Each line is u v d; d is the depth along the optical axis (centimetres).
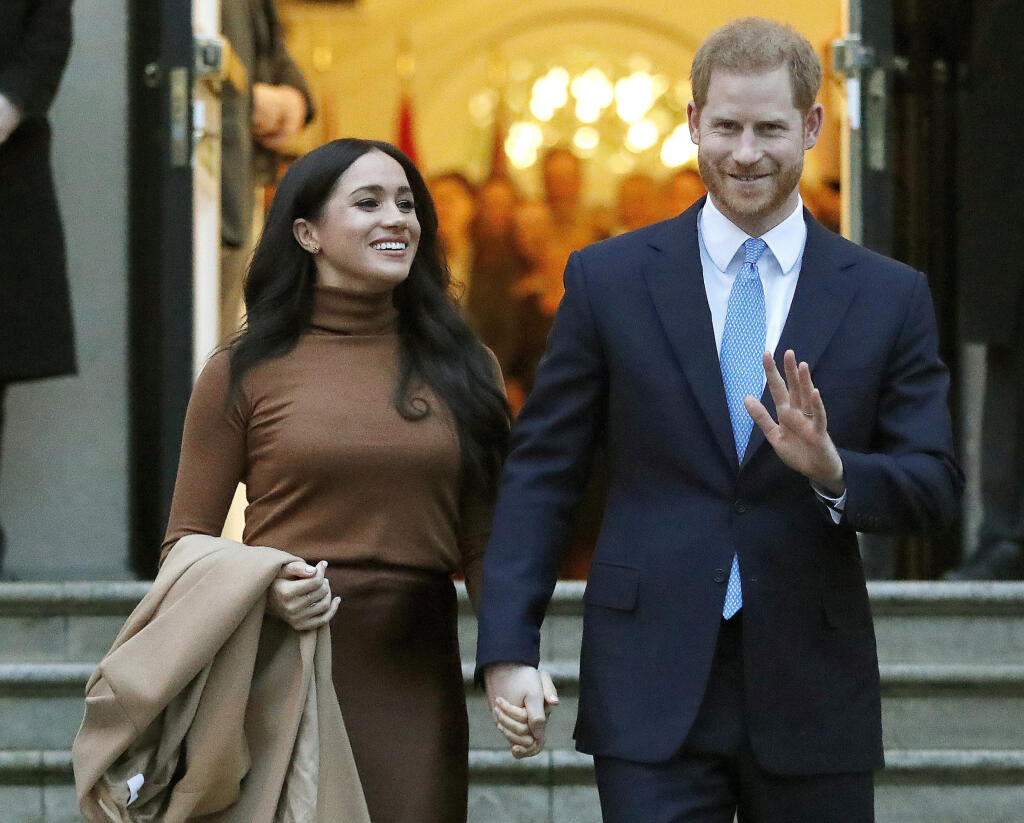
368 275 1162
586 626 1100
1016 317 1973
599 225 4412
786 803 1059
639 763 1057
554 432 1113
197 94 1947
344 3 4609
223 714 1052
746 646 1052
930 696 1606
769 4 4634
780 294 1095
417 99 4647
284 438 1146
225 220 2161
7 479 1980
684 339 1080
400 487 1150
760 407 1002
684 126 4619
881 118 1966
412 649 1152
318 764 1058
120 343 1981
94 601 1673
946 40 2002
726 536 1063
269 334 1173
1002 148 1983
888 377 1080
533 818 1543
